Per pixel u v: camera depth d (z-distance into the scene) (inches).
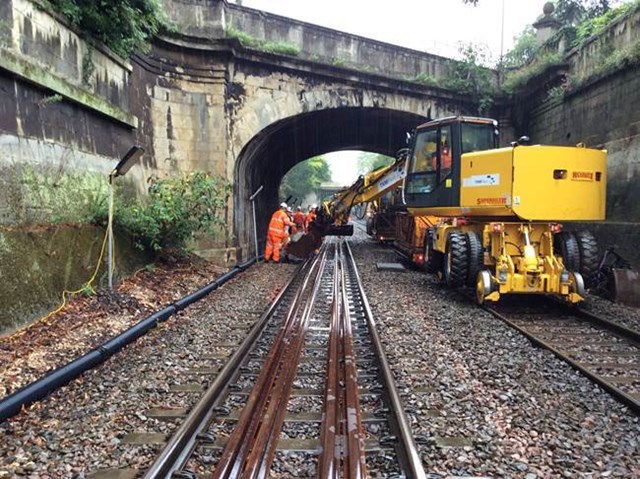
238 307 366.3
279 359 241.3
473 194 380.8
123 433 167.3
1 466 145.6
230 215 560.1
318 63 596.7
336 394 193.5
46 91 310.7
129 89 448.1
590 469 146.1
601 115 490.9
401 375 221.3
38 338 250.1
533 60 675.4
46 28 315.9
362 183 748.0
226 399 195.2
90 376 221.1
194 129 537.0
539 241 361.7
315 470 144.0
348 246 877.2
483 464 147.0
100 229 363.9
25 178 287.3
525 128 676.1
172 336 287.0
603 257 408.8
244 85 566.3
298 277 514.9
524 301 391.9
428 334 292.0
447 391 204.2
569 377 224.7
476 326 314.8
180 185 452.1
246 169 629.9
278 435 160.7
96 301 315.0
